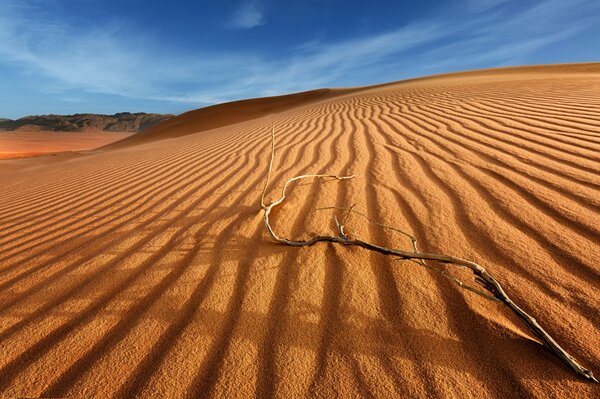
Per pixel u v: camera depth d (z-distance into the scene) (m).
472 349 1.01
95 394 0.95
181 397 0.92
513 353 0.98
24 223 2.67
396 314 1.16
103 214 2.62
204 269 1.52
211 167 3.90
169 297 1.34
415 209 1.97
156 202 2.74
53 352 1.11
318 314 1.19
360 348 1.04
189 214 2.30
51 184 4.48
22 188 4.54
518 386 0.88
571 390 0.86
